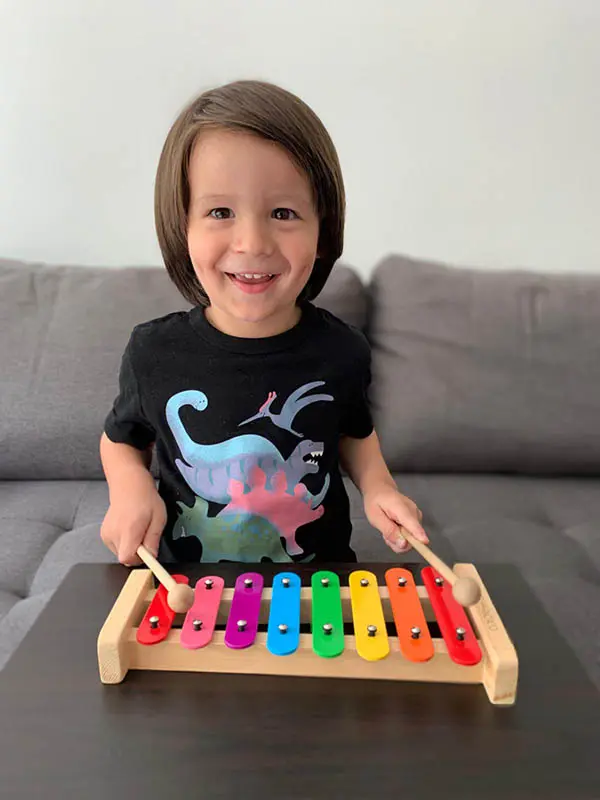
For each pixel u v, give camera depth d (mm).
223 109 622
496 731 468
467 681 513
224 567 650
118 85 1373
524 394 1240
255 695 497
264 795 414
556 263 1532
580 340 1265
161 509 727
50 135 1396
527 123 1433
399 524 707
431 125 1428
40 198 1437
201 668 520
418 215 1490
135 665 521
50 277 1275
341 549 824
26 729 462
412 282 1316
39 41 1344
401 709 486
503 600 617
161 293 1246
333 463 813
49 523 1064
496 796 417
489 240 1514
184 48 1361
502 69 1396
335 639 518
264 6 1343
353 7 1350
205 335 767
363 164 1450
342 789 419
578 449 1229
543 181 1474
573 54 1389
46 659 531
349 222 1489
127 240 1466
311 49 1373
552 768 438
